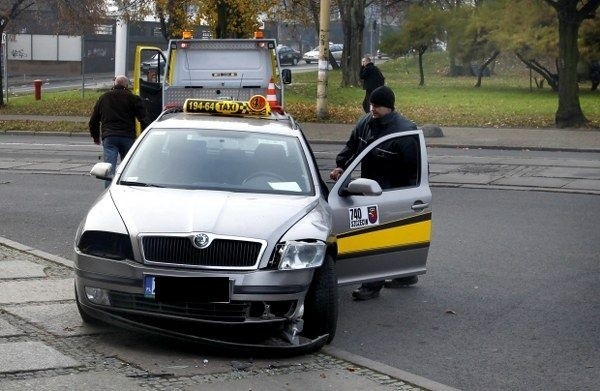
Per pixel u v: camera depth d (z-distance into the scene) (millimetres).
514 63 88125
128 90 17516
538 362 8703
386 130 10828
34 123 35562
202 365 8094
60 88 62281
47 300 9930
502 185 20484
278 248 8352
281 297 8297
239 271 8211
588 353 9008
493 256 13414
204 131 10336
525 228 15539
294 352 8477
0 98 43406
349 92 55531
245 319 8258
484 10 63344
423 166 10617
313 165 10102
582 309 10664
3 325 8953
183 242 8258
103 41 85625
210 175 9695
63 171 22156
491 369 8469
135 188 9430
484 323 10055
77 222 15219
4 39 48938
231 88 22484
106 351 8336
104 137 17281
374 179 10742
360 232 9984
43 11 74812
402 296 11227
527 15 55219
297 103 46500
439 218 16422
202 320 8266
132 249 8312
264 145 10180
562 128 34438
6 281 10727
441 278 12117
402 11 80812
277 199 9242
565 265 12891
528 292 11422
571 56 34250
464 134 32469
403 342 9305
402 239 10367
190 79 23000
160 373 7801
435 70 89500
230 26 41969
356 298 11000
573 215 16828
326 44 37562
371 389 7676
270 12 43312
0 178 20734
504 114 40688
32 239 13727
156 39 88188
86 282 8492
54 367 7766
